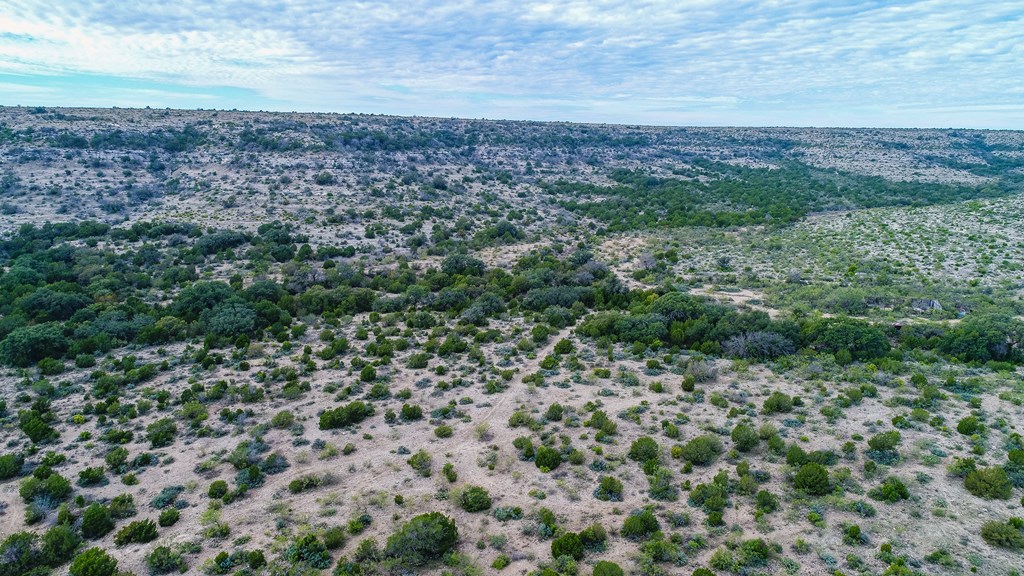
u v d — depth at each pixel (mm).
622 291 71125
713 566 24906
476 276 80375
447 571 25438
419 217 113812
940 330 54375
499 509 29797
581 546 26188
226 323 57312
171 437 37875
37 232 88688
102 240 90438
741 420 38875
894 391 42906
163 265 81688
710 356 51438
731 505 29469
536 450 35781
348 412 39688
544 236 109750
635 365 49875
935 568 24000
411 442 37500
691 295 68812
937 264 79188
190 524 29188
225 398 43469
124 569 25641
